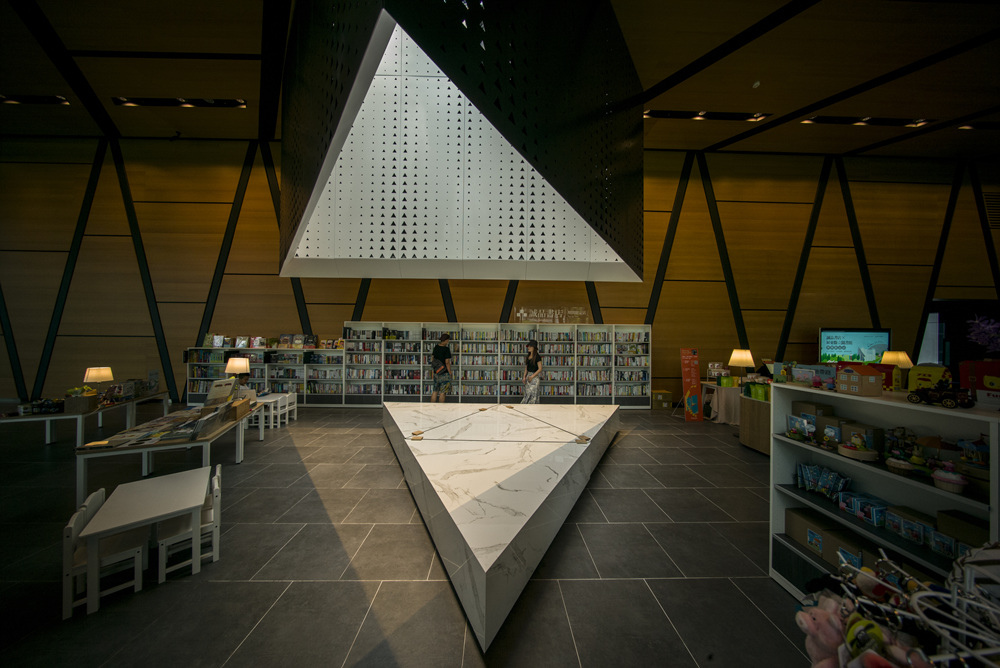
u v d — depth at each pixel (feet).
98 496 7.19
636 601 6.70
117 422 19.66
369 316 25.21
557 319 25.35
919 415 6.11
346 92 5.44
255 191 24.48
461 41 3.67
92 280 24.03
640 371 24.35
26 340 23.71
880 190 25.35
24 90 19.44
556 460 9.97
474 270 21.35
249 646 5.67
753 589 7.09
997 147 23.53
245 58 17.12
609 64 7.34
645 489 11.78
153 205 24.23
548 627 6.07
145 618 6.21
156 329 24.38
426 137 9.46
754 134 22.72
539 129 4.66
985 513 4.95
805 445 7.04
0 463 13.73
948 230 25.43
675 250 25.35
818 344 24.71
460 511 7.24
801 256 25.46
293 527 9.22
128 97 20.01
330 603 6.57
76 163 23.82
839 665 2.29
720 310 25.49
